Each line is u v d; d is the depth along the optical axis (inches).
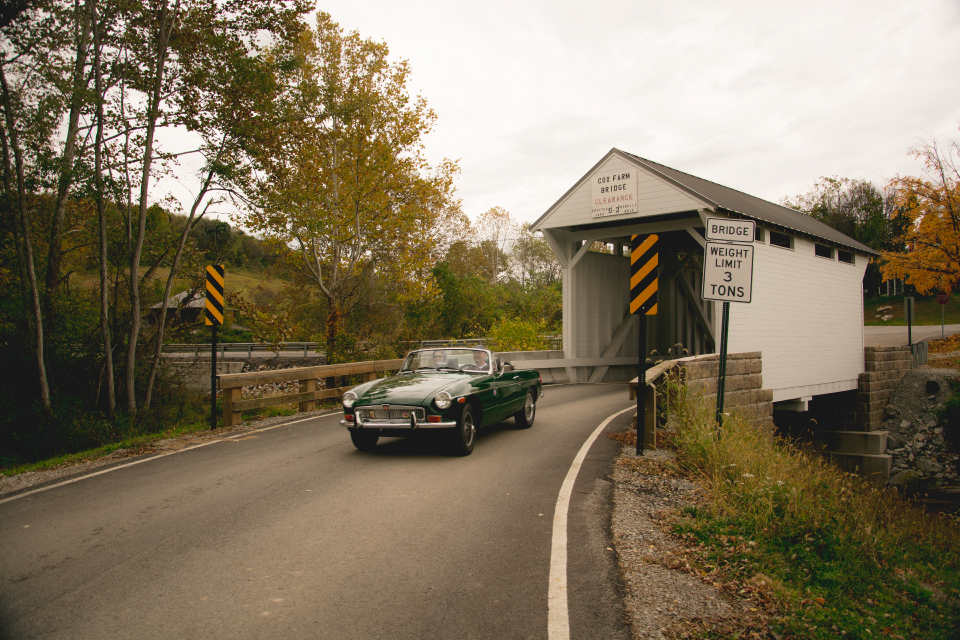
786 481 246.8
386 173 739.4
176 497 231.3
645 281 304.2
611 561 165.3
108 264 490.9
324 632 123.6
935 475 748.6
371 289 994.7
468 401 302.5
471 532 187.5
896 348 941.8
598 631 125.6
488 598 140.6
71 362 469.4
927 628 160.4
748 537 190.9
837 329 804.0
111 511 213.8
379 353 702.5
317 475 263.0
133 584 148.2
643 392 303.7
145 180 460.1
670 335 872.9
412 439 354.0
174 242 506.0
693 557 171.9
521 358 693.3
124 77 454.9
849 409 868.0
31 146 409.1
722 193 698.2
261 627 125.6
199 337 568.7
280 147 525.3
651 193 628.7
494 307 1657.2
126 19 453.1
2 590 145.4
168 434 392.8
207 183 484.4
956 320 1829.5
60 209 453.4
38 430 394.0
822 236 741.9
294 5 492.4
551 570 157.8
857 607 160.4
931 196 1045.2
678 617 134.5
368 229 759.7
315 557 166.4
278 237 718.5
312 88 553.9
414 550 171.8
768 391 473.1
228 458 305.6
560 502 220.4
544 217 728.3
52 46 413.7
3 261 453.4
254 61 477.4
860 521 234.1
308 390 478.0
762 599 148.1
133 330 466.6
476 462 287.7
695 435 282.2
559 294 1454.2
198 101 481.7
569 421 423.2
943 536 343.0
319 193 705.6
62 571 157.1
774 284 649.6
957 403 810.8
